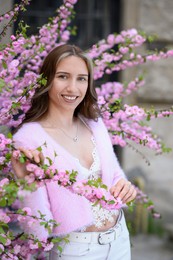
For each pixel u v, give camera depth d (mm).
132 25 5102
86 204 2377
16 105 2436
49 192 2350
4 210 2814
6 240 2186
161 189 5297
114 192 2404
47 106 2506
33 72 2912
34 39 2871
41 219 2225
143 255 4738
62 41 3311
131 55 3139
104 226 2463
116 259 2498
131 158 5242
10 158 2168
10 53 2480
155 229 5207
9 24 2676
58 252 2404
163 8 5094
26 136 2355
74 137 2521
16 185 1929
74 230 2381
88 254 2410
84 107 2637
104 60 3057
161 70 5184
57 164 2346
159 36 5105
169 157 5316
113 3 5156
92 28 5145
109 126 2912
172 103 5246
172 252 4836
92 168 2480
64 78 2453
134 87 3295
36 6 4969
